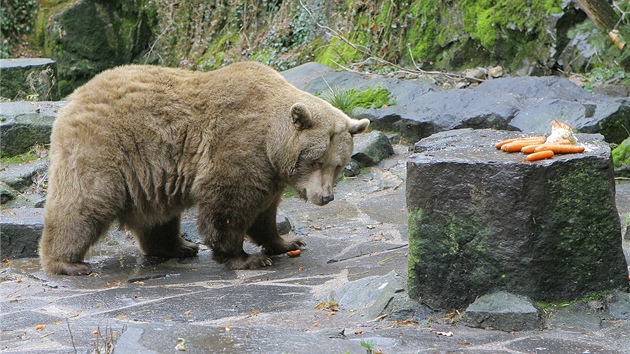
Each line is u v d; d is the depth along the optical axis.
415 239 7.20
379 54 19.89
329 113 10.10
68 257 10.02
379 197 13.30
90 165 9.85
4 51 26.23
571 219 6.85
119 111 10.03
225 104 10.02
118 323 7.41
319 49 21.55
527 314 6.70
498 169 6.80
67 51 26.33
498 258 6.90
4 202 12.91
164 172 10.12
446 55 18.89
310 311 7.65
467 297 7.06
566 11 17.00
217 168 9.87
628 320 6.79
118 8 27.00
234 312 7.75
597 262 6.97
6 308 8.34
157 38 26.28
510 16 17.83
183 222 12.20
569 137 7.23
